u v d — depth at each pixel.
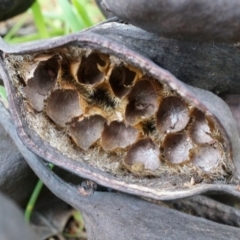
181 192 0.30
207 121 0.29
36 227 0.35
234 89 0.30
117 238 0.30
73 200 0.30
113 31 0.29
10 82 0.29
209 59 0.29
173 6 0.26
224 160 0.29
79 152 0.30
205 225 0.30
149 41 0.29
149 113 0.30
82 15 0.39
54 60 0.29
